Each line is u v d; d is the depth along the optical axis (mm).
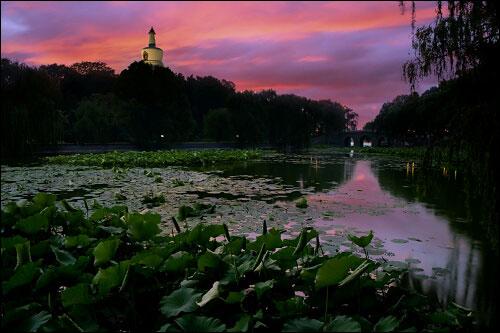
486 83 3482
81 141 49969
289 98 96188
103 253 3389
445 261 5539
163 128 56688
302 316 2742
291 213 8797
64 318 2658
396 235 7039
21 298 3115
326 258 3654
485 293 4242
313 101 102938
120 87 59219
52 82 51531
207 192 12328
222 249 3889
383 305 3078
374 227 7645
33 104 39031
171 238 4301
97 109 51625
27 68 54594
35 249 3652
